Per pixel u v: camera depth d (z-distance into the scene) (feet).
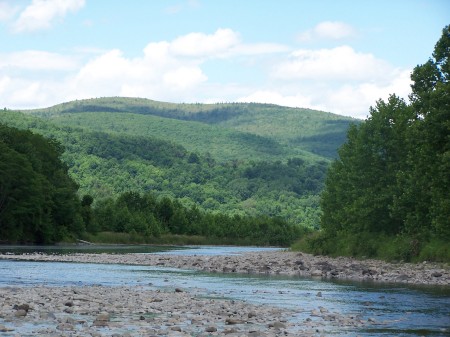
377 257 229.25
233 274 171.63
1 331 68.03
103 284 131.95
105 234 519.60
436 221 177.27
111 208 568.00
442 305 102.01
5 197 382.42
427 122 177.06
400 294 118.93
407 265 194.49
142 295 107.55
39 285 124.77
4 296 97.96
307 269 189.67
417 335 72.54
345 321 82.64
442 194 177.99
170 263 215.31
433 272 166.91
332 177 313.53
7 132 426.51
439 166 176.14
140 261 223.51
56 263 200.54
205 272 178.29
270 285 137.28
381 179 234.17
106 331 70.13
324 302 105.50
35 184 392.27
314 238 291.99
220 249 447.83
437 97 176.96
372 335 72.13
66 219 438.81
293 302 105.09
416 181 199.31
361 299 110.32
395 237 228.63
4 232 384.47
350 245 247.91
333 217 276.00
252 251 380.78
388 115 238.07
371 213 232.73
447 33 191.11
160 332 69.72
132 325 75.20
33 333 67.05
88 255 257.14
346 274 169.58
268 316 86.12
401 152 232.32
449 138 173.88
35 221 395.96
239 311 89.92
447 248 193.16
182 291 117.08
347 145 294.25
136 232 564.71
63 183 445.78
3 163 378.12
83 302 94.63
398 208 210.79
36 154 436.76
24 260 211.41
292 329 75.00
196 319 80.79
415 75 196.13
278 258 253.44
